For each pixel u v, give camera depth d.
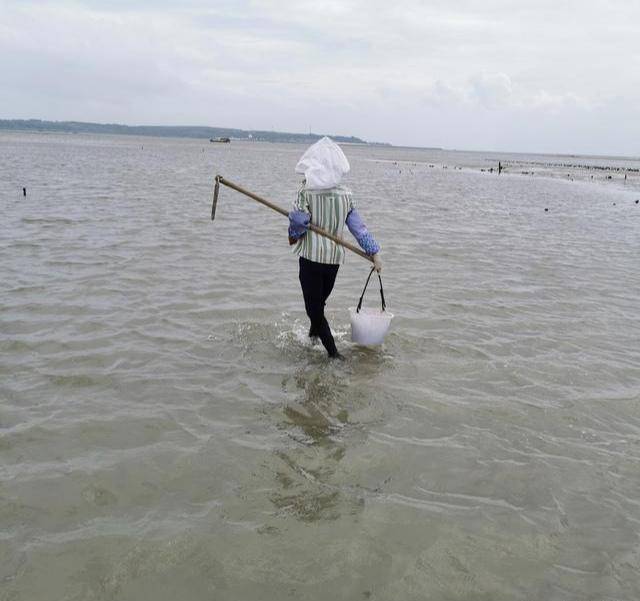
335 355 5.23
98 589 2.53
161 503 3.13
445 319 6.49
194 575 2.63
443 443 3.88
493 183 35.69
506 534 3.01
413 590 2.60
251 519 3.03
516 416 4.31
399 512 3.14
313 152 4.96
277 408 4.26
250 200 17.75
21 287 6.77
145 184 21.69
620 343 6.01
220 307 6.47
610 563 2.84
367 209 16.94
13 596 2.46
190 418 4.04
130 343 5.30
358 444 3.81
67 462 3.46
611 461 3.78
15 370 4.64
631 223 16.80
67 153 50.72
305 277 5.11
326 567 2.71
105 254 8.68
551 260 10.30
